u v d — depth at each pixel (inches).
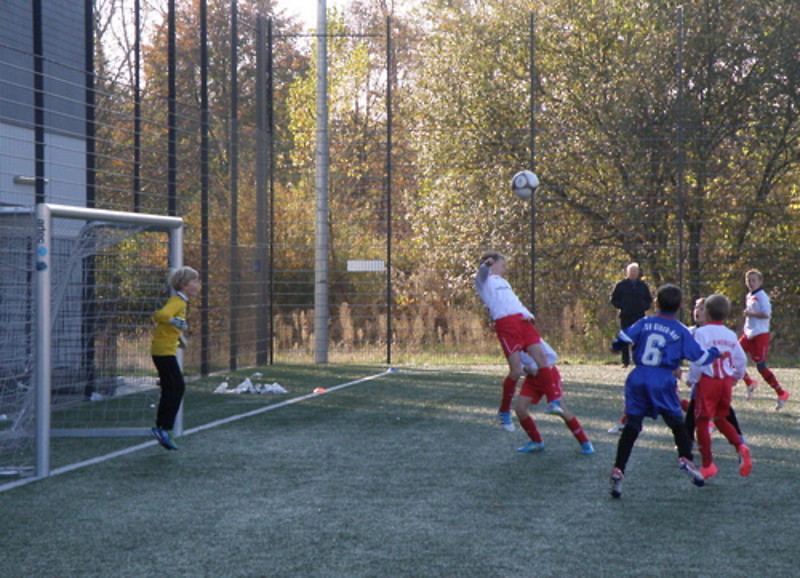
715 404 256.8
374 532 201.0
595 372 597.0
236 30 614.5
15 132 443.2
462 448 309.9
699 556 182.5
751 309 418.0
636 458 291.6
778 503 229.8
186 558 182.1
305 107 1169.4
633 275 601.9
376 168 886.4
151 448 314.3
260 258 646.5
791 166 730.2
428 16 893.2
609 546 189.8
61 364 396.5
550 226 741.9
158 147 619.2
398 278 791.7
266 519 213.3
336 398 457.4
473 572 171.6
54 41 469.7
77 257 373.1
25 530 204.4
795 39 741.9
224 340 595.8
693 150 725.3
